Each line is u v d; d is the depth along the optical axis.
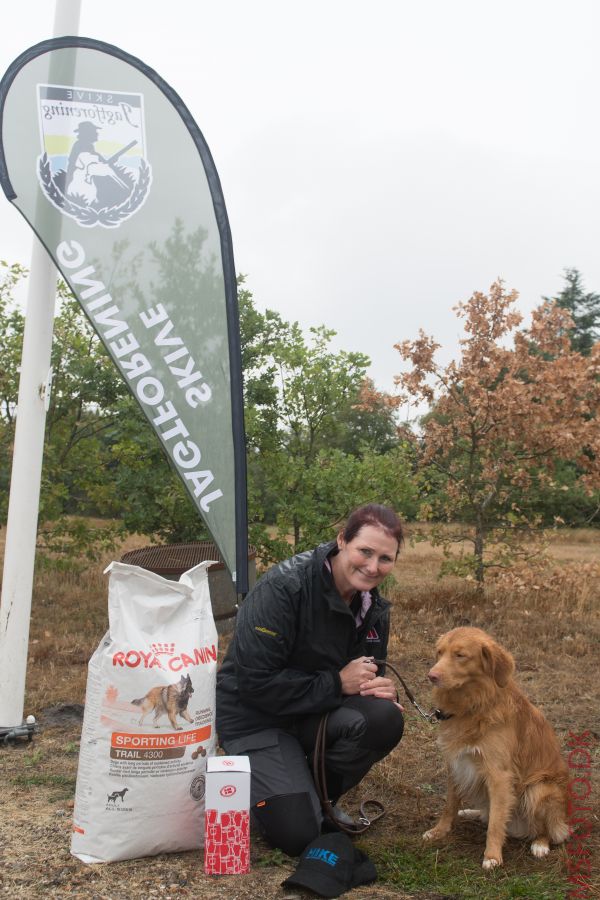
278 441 9.47
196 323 4.51
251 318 10.36
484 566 10.07
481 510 10.19
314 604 3.46
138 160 4.45
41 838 3.41
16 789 4.01
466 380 9.68
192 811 3.24
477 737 3.45
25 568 4.74
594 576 9.86
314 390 9.48
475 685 3.46
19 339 9.71
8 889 2.95
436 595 9.88
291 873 3.16
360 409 10.54
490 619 8.88
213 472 4.52
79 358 9.77
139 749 3.14
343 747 3.48
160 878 3.05
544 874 3.22
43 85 4.31
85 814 3.19
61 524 9.64
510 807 3.41
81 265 4.35
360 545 3.37
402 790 4.17
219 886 3.02
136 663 3.15
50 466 9.46
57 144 4.32
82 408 9.97
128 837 3.16
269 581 3.49
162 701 3.15
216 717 3.62
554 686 6.30
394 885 3.11
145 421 9.41
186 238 4.50
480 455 10.94
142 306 4.43
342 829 3.52
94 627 8.05
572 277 43.41
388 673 6.56
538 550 10.02
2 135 4.25
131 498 9.49
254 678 3.40
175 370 4.48
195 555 7.89
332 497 9.14
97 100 4.38
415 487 9.58
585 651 7.50
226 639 7.57
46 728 4.99
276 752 3.41
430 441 10.34
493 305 9.89
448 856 3.40
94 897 2.90
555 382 9.78
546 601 9.69
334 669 3.50
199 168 4.50
